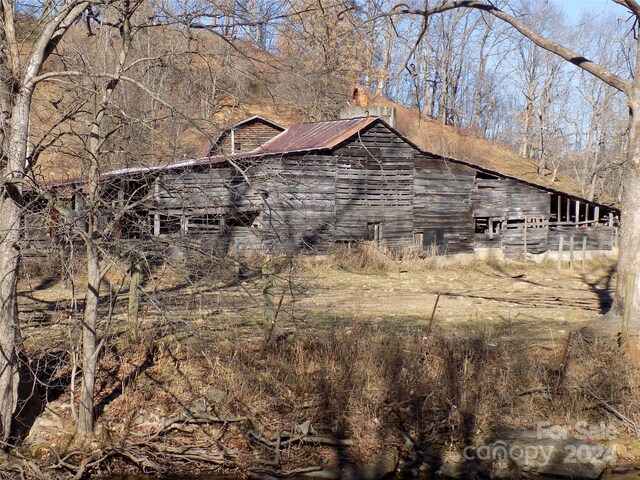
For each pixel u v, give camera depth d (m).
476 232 34.56
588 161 53.56
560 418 12.17
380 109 30.17
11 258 9.51
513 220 33.81
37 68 9.43
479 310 18.67
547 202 34.44
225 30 10.24
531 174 53.06
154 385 12.22
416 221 30.50
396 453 11.26
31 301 16.38
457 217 31.84
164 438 11.23
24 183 8.98
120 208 9.16
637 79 14.86
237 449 11.14
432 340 13.72
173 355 12.84
